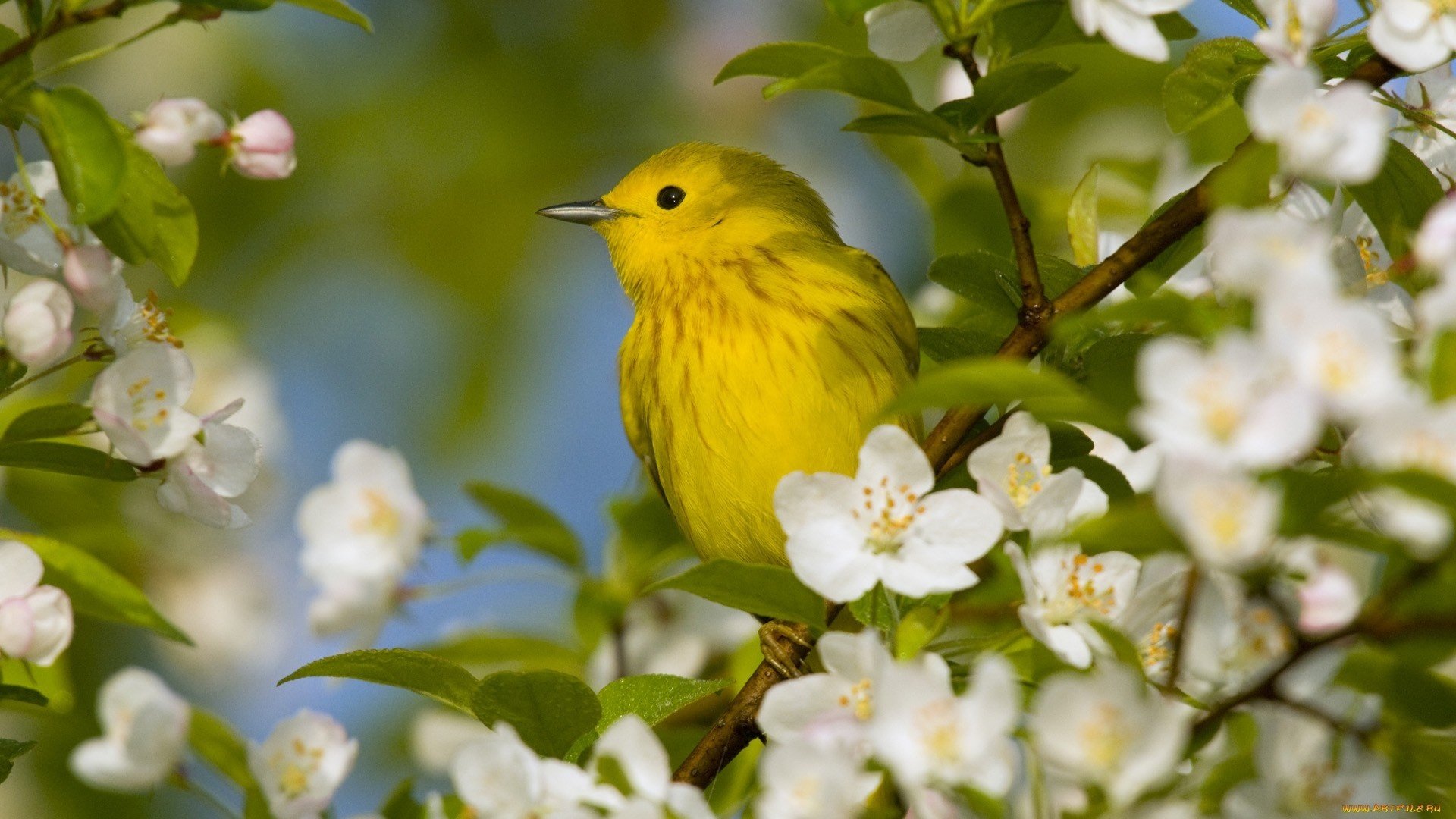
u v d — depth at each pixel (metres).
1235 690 1.89
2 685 1.91
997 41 1.91
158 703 1.81
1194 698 1.89
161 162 1.90
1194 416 1.62
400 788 1.90
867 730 1.87
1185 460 1.59
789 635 1.93
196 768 1.89
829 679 1.88
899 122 1.91
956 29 1.91
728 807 1.93
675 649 1.97
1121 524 1.76
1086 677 1.77
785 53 1.91
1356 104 1.86
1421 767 1.88
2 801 1.98
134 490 1.99
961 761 1.71
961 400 1.88
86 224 1.89
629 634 1.97
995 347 1.94
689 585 1.90
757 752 1.93
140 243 1.90
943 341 1.94
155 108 1.90
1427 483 1.56
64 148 1.89
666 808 1.88
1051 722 1.66
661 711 1.91
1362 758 1.88
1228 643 1.89
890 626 1.90
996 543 1.89
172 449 1.90
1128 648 1.88
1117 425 1.88
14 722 1.99
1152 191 1.99
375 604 1.92
